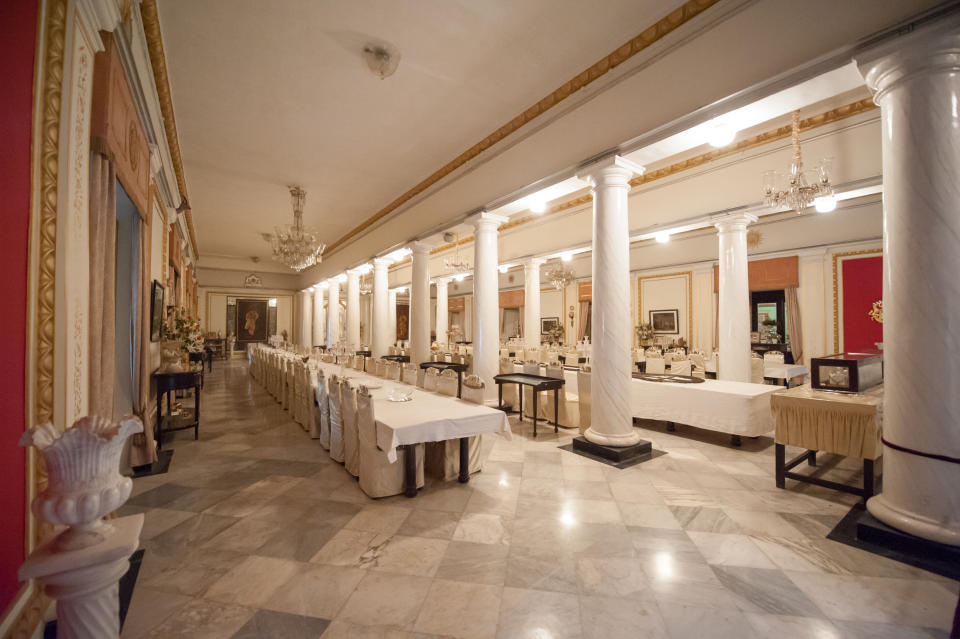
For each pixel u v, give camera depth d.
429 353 8.77
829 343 9.30
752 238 10.55
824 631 1.93
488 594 2.21
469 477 3.88
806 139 5.75
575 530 2.90
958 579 2.28
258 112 5.36
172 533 2.86
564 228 9.98
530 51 4.20
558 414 5.88
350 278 13.38
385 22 3.77
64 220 2.00
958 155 2.35
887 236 2.60
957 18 2.29
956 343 2.34
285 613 2.06
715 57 3.50
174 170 6.74
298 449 4.86
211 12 3.62
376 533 2.86
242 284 18.69
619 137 4.31
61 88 2.01
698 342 11.65
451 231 7.63
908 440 2.49
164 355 5.32
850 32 2.74
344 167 7.31
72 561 1.25
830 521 3.01
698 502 3.35
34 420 1.85
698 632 1.93
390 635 1.91
